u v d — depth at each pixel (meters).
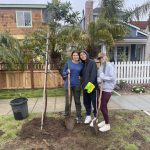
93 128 4.52
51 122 4.87
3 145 4.01
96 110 4.73
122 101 6.98
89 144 3.98
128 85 9.14
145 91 8.39
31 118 5.30
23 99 5.42
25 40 8.41
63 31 8.36
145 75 9.56
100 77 4.28
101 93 4.35
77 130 4.53
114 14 11.49
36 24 17.31
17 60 8.59
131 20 12.52
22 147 3.92
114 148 3.86
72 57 4.78
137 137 4.26
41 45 7.96
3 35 8.70
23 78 9.22
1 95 8.05
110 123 4.89
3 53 8.24
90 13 15.41
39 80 9.29
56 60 8.50
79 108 4.93
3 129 4.69
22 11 17.08
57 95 7.89
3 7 16.69
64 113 5.54
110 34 9.00
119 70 9.28
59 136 4.27
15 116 5.17
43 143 4.04
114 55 16.41
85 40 8.48
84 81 4.62
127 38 15.52
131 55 17.38
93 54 8.73
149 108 6.18
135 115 5.49
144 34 16.27
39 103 6.84
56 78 9.27
